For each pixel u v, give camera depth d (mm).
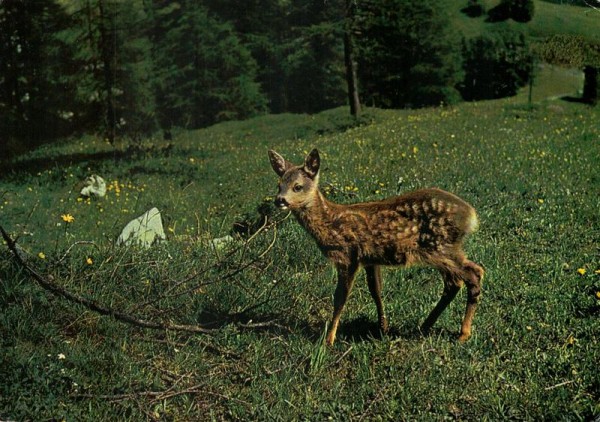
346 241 6027
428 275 7660
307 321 6547
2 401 4832
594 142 16000
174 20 49125
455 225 5887
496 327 6180
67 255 7094
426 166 13719
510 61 40656
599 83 32031
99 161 26312
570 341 5801
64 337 5898
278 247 8203
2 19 39656
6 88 40062
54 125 40219
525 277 7367
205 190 18188
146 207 16797
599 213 9586
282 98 51062
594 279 7203
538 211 9766
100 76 37562
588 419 4805
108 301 6375
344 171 14016
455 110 28609
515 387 5219
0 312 5918
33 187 21672
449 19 43000
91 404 5062
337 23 33000
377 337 6242
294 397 5301
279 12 52812
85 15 37281
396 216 5969
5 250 6898
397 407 5113
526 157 13984
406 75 41625
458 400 5164
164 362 5750
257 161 20422
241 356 5809
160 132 40688
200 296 6602
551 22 45156
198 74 46531
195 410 5219
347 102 49656
